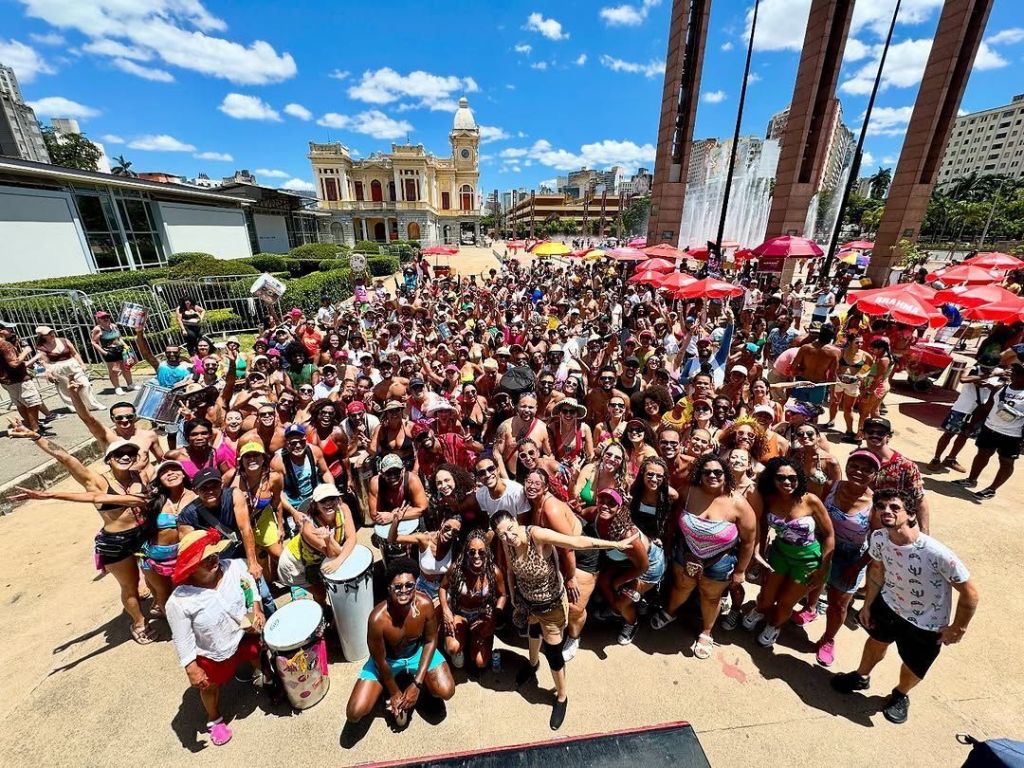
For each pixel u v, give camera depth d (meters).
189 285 15.52
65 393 7.89
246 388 6.45
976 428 6.03
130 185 17.91
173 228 21.33
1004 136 114.69
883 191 88.62
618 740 1.75
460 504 3.77
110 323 9.41
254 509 4.04
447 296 18.09
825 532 3.32
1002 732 3.09
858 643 3.85
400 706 3.09
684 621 4.12
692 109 19.17
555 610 3.04
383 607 2.95
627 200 91.00
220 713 3.17
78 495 3.22
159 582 3.66
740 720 3.19
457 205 74.31
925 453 6.98
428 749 3.02
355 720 3.04
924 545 2.79
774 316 12.00
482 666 3.56
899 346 9.48
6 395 8.63
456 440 5.14
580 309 14.90
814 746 3.02
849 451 6.96
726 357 7.79
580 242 60.97
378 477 4.16
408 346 9.28
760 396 5.43
